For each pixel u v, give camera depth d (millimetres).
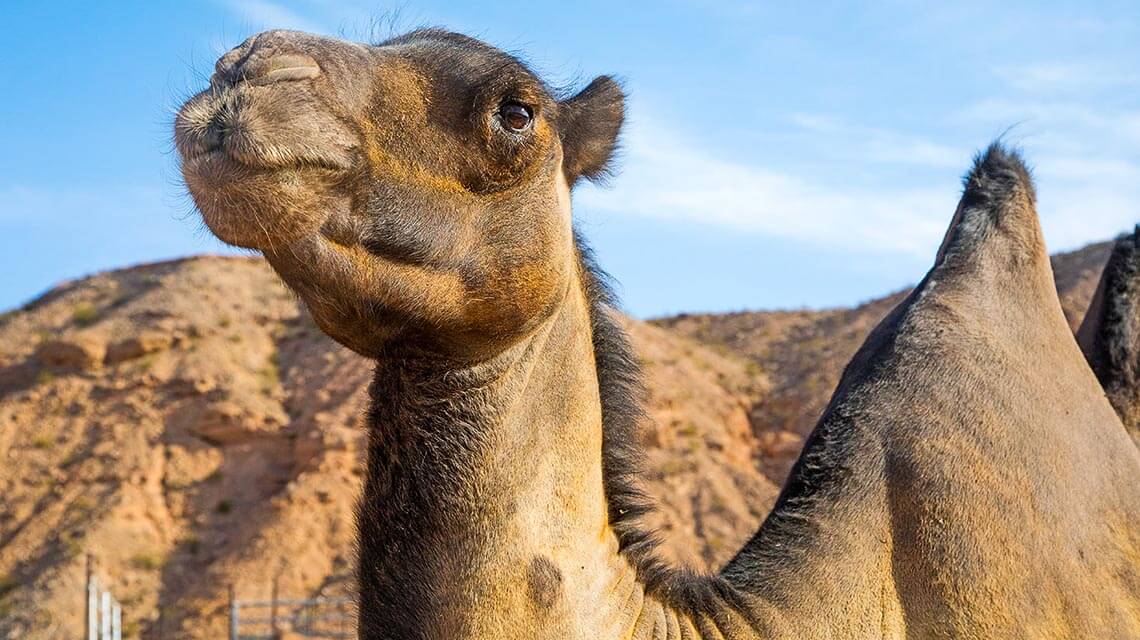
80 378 48281
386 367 4426
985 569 5211
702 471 42531
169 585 41188
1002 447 5434
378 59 4254
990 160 6383
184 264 54625
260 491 44281
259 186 3793
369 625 4301
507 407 4363
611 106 5207
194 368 47656
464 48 4441
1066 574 5281
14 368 49219
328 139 3945
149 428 46125
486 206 4340
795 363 49688
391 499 4332
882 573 5266
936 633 5172
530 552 4320
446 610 4223
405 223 4156
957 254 6086
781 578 5184
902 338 5836
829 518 5344
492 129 4320
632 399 4910
